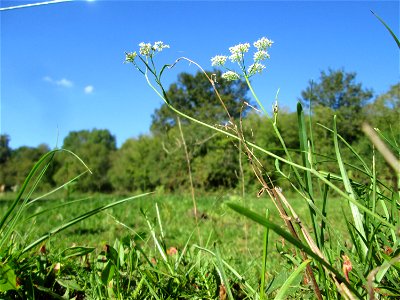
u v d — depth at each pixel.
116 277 0.24
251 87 0.21
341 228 0.46
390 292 0.19
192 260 0.31
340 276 0.14
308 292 0.22
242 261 0.41
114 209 1.18
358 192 0.22
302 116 0.19
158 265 0.29
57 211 1.08
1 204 1.32
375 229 0.19
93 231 0.78
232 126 0.20
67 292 0.25
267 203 1.20
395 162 0.12
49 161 0.25
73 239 0.66
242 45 0.21
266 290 0.23
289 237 0.13
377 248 0.21
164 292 0.25
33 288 0.24
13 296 0.24
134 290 0.25
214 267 0.28
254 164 0.19
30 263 0.26
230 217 0.92
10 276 0.23
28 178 0.22
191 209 1.17
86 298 0.25
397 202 0.22
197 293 0.25
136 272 0.27
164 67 0.22
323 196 0.20
